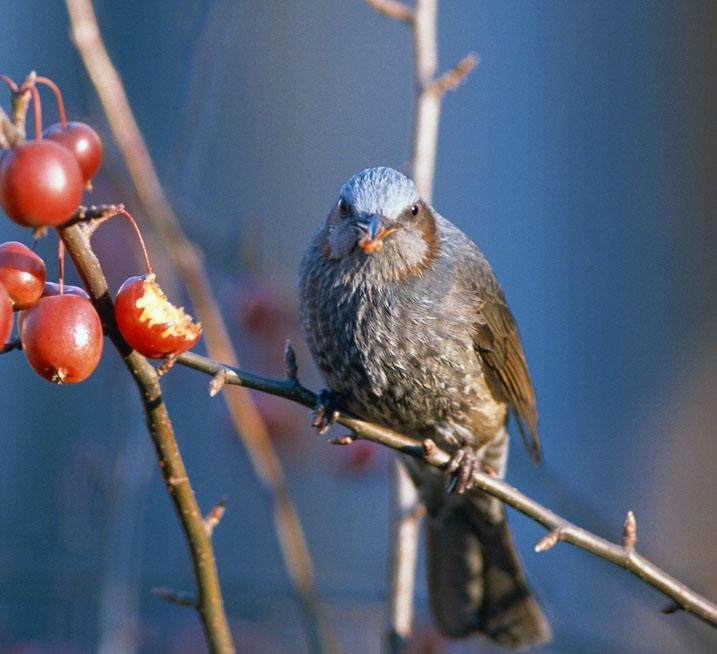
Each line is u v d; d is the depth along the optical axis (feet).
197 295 29.27
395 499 30.30
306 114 59.21
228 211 57.26
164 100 52.16
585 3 51.78
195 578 21.59
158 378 19.75
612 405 49.75
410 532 29.48
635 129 51.11
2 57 51.55
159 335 18.44
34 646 32.96
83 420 49.75
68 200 16.33
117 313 18.48
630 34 51.42
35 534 39.86
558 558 45.27
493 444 31.37
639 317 50.19
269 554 48.91
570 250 50.96
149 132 50.44
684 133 50.83
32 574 35.45
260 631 38.01
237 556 48.75
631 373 49.85
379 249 28.07
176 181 33.24
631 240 50.65
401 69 59.21
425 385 28.96
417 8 31.32
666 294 50.19
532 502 23.47
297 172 58.49
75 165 16.47
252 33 59.47
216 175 57.52
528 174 51.75
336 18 60.23
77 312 17.80
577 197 51.16
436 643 33.78
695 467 48.78
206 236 35.86
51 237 48.32
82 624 35.68
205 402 49.16
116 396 38.27
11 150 16.28
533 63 52.16
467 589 33.47
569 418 49.80
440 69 53.26
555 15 52.03
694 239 50.34
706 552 47.85
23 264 17.83
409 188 28.89
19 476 49.49
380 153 58.80
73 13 27.43
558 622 41.16
